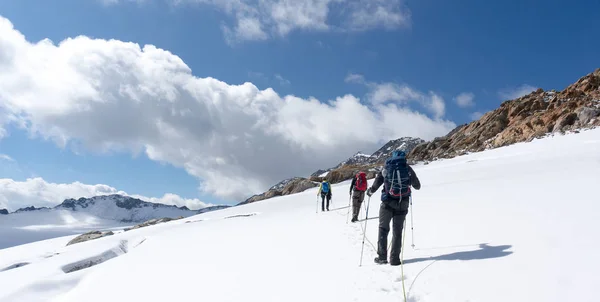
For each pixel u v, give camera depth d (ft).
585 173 41.88
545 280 15.25
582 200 27.02
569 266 15.81
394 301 17.61
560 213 24.57
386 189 23.94
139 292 26.13
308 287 21.67
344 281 21.61
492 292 15.55
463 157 151.53
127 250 53.26
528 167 74.33
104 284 29.89
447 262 20.34
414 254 24.07
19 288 32.07
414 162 179.93
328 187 65.10
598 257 15.90
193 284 25.93
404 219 23.65
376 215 46.34
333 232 37.52
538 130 158.51
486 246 21.54
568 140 119.34
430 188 57.88
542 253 17.97
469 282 16.99
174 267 31.65
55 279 33.96
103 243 55.62
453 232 26.63
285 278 24.02
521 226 23.67
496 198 35.45
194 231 55.11
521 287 15.26
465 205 35.35
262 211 86.28
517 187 40.14
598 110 142.72
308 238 36.01
